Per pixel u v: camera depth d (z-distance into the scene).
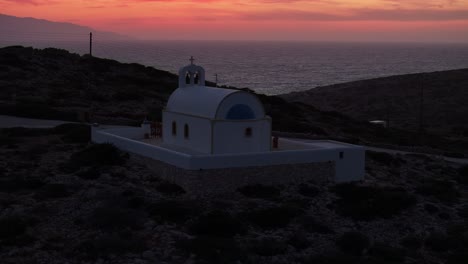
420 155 57.84
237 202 32.56
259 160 34.97
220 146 36.69
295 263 26.05
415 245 30.12
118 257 24.70
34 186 32.31
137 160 38.78
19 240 25.38
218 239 27.02
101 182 33.81
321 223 31.09
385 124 102.00
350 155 38.59
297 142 42.16
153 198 31.95
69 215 28.80
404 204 35.12
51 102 68.62
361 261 26.61
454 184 45.78
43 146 42.91
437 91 146.12
